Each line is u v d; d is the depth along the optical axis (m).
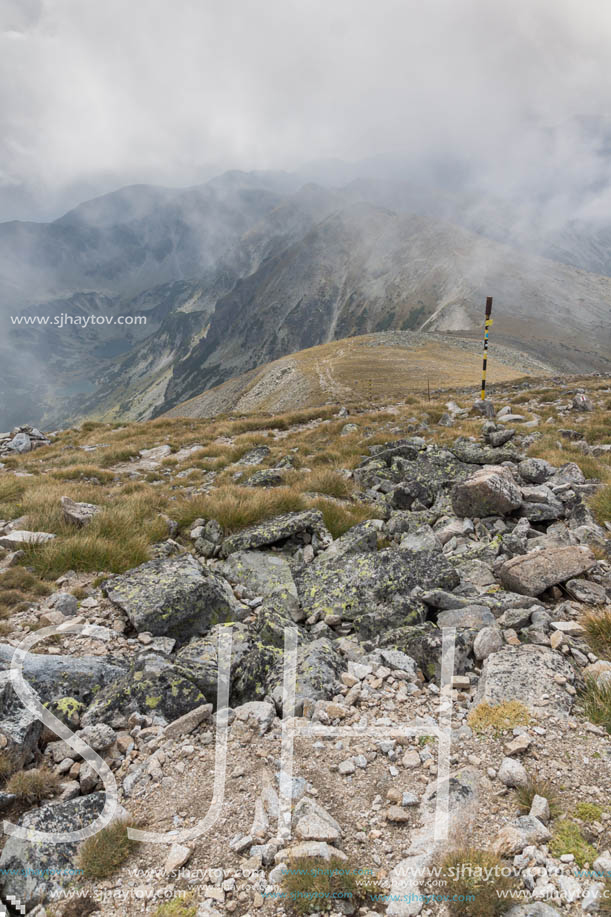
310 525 10.35
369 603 7.53
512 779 4.07
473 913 3.08
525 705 4.93
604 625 6.12
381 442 19.73
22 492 15.04
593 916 3.01
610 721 4.62
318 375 117.75
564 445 16.56
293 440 23.81
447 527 10.34
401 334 172.50
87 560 9.21
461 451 15.30
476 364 124.31
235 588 8.59
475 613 6.70
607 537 9.30
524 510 10.55
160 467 20.36
